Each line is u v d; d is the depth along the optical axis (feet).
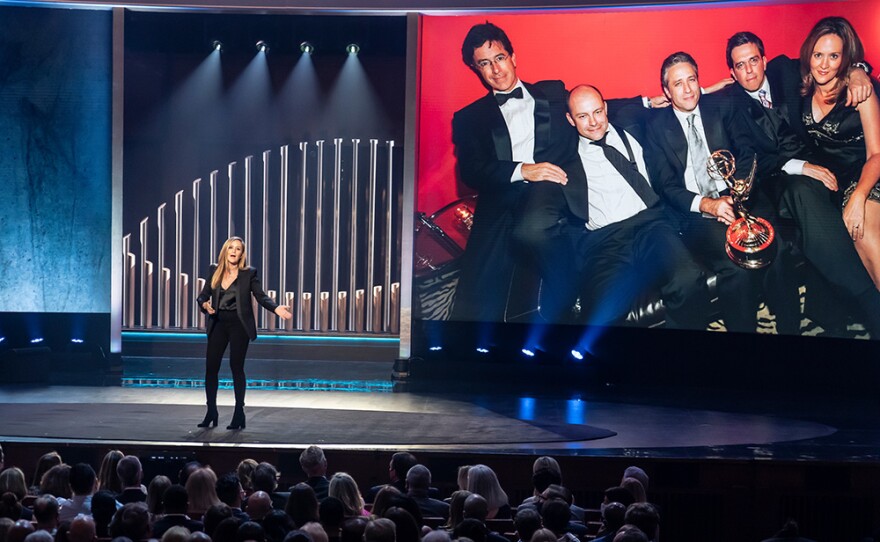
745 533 25.73
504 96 41.93
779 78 39.01
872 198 37.73
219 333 28.55
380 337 46.96
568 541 15.35
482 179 42.37
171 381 39.88
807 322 39.09
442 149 42.52
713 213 40.19
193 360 45.80
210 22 45.55
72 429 27.91
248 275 28.45
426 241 42.86
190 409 32.32
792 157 38.96
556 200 41.86
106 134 42.65
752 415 34.94
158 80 46.37
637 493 18.62
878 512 25.48
